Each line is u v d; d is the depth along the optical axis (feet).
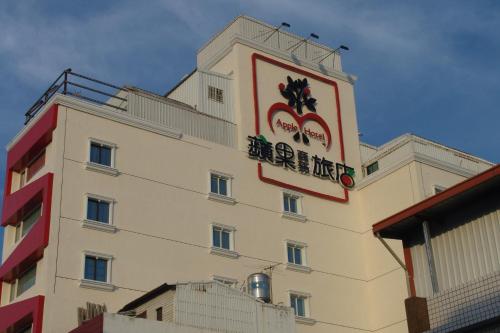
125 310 142.92
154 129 172.96
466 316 95.71
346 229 192.03
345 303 182.80
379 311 182.91
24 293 153.79
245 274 171.73
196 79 189.47
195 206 171.32
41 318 143.02
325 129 200.34
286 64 200.75
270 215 181.78
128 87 175.73
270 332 142.51
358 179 199.93
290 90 198.39
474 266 102.06
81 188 157.89
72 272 149.89
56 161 157.17
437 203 104.63
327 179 195.00
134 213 162.40
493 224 101.40
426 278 107.86
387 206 189.37
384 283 183.83
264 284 158.40
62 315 145.18
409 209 107.86
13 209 164.76
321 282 181.88
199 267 166.09
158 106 177.47
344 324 180.24
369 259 189.78
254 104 190.70
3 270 160.25
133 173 165.89
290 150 191.52
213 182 177.27
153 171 168.76
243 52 194.70
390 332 178.60
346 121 205.77
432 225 108.58
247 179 181.88
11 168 173.06
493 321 92.79
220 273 168.35
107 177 162.30
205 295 137.90
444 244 106.32
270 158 187.73
